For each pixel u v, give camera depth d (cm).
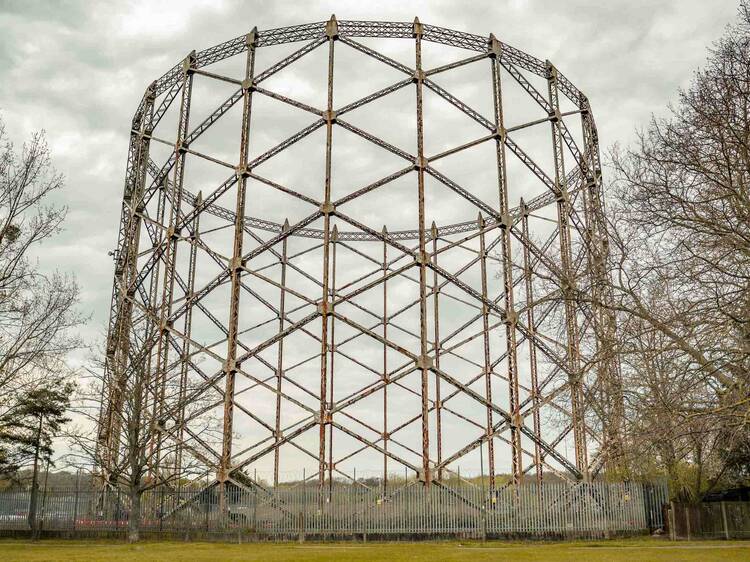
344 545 2564
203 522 2894
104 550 2281
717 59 1833
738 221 1780
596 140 3638
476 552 2127
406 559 1881
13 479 3672
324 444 2912
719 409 1620
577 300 1981
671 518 2642
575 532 2756
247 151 3253
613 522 2786
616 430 2028
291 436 2936
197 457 2970
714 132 1805
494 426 3158
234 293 3095
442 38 3353
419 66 3275
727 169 1792
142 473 2964
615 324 2058
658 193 1828
